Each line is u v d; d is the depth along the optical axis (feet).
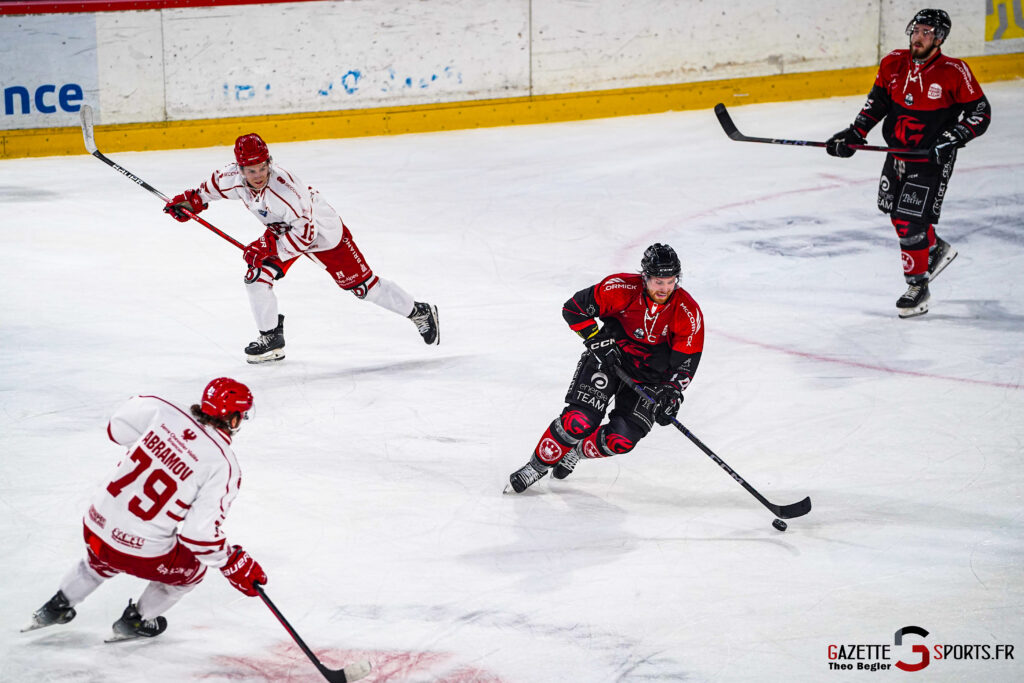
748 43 163.94
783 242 111.14
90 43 141.90
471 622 50.57
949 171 88.43
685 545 57.36
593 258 107.76
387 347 86.28
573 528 59.21
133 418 46.24
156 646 48.80
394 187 131.64
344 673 44.80
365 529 58.90
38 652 47.96
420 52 154.92
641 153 144.77
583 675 46.70
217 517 44.98
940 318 90.84
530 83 159.94
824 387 77.66
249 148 73.77
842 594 52.54
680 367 58.75
